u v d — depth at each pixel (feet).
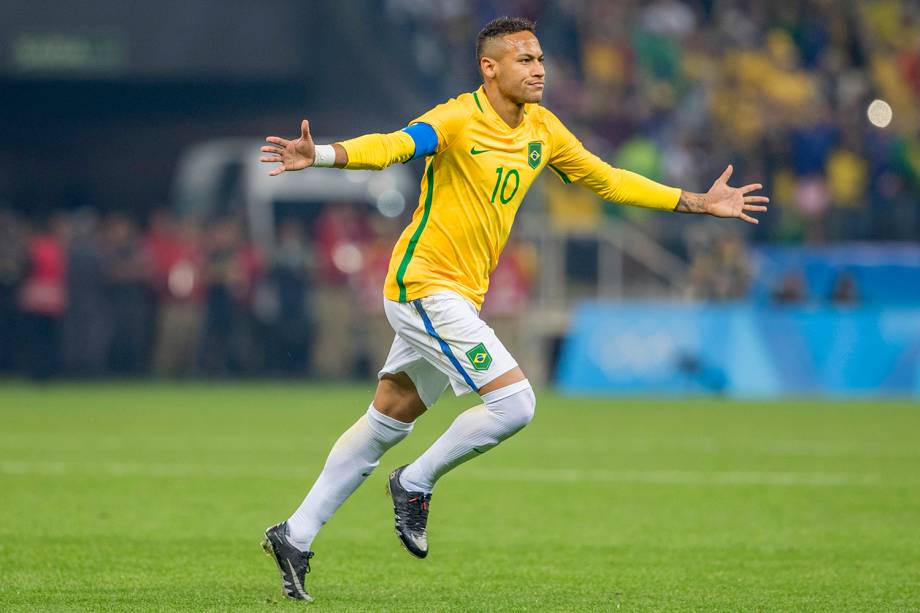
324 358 267.80
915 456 143.33
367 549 90.84
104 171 341.62
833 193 298.76
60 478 122.31
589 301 253.85
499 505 109.40
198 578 79.97
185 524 98.78
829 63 329.93
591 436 163.12
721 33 329.52
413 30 326.44
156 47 301.02
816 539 94.48
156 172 339.57
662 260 256.52
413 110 316.60
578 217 280.10
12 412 190.90
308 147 67.82
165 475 124.88
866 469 132.46
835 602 74.02
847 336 234.38
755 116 307.99
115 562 84.69
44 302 249.34
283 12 305.53
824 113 313.32
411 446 153.79
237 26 303.48
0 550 88.17
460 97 74.43
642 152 281.74
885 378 232.73
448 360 73.15
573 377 237.86
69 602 72.74
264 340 273.13
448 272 74.02
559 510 106.83
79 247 265.13
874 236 277.44
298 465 132.87
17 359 277.23
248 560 85.66
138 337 272.72
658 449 149.48
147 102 339.16
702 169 292.40
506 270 249.96
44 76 300.40
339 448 74.95
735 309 236.22
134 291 270.87
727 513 105.60
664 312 237.45
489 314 249.75
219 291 265.95
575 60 317.83
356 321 267.59
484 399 72.95
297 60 306.55
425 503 74.64
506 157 74.02
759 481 123.54
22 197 342.03
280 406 205.16
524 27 74.23
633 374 236.63
